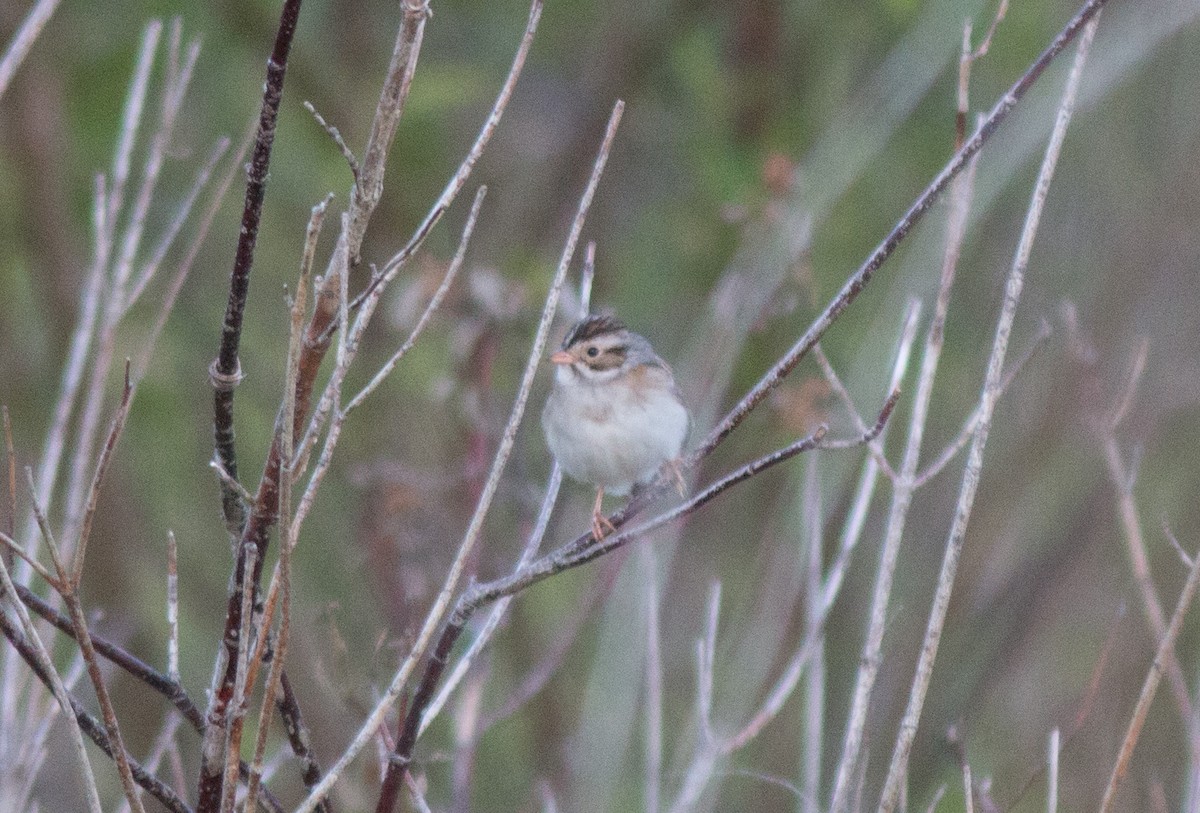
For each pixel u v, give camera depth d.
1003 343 6.73
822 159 12.91
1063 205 15.12
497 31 16.27
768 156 13.12
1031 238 6.69
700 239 14.15
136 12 13.57
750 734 7.55
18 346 13.79
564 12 16.17
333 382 5.45
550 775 11.23
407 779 6.84
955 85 14.73
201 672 13.66
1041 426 13.42
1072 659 13.17
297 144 13.92
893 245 6.35
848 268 13.70
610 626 10.20
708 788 9.32
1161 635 7.53
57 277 12.89
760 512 13.47
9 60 6.36
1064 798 11.34
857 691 6.89
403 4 5.24
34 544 7.24
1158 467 14.04
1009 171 13.21
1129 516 7.82
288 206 14.37
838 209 13.87
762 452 12.95
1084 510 13.55
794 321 13.28
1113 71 13.66
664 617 12.89
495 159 16.38
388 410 13.00
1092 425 9.29
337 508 13.32
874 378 11.96
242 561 5.88
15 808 6.56
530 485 10.75
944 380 13.45
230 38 13.90
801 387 10.92
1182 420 14.30
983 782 8.14
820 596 8.71
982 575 13.08
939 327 7.12
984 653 12.91
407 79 5.31
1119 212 14.95
